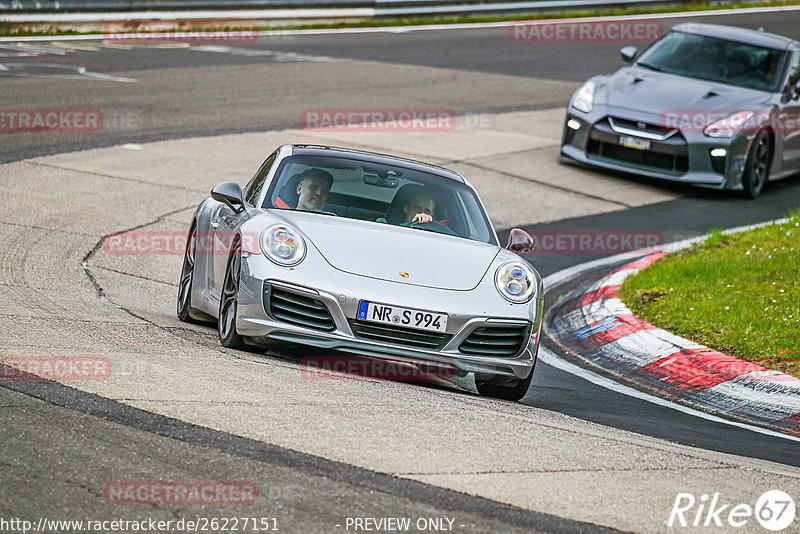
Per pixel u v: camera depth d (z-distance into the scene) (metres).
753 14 115.00
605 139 53.25
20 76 64.38
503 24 104.69
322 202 26.03
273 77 71.88
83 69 68.88
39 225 37.22
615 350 30.45
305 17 95.88
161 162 48.75
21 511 13.48
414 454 17.05
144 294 31.22
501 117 66.38
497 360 22.95
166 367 20.75
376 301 22.28
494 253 25.14
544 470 17.02
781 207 51.44
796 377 26.62
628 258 41.84
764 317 31.31
